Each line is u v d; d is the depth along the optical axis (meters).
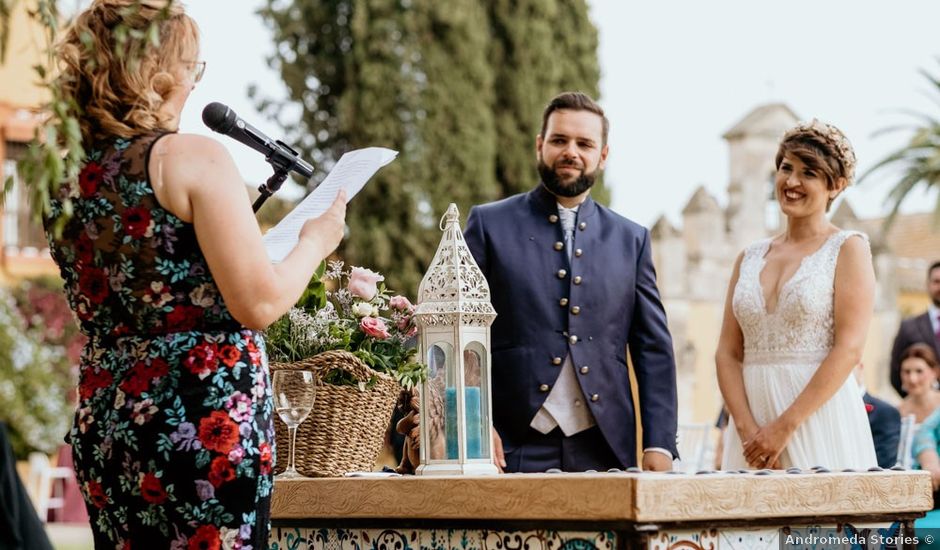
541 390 4.01
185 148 2.57
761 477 2.79
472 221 4.25
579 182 4.12
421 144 21.61
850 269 4.26
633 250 4.21
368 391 3.38
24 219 17.33
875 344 24.94
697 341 22.75
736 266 4.57
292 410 3.20
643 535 2.57
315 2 22.05
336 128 21.89
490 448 3.20
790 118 23.86
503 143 22.53
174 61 2.62
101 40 2.57
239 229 2.56
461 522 2.85
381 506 2.97
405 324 3.55
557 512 2.66
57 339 16.94
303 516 3.11
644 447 4.09
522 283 4.09
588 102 4.17
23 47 2.31
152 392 2.56
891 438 6.05
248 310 2.57
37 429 15.82
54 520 14.41
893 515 3.12
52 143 2.25
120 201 2.58
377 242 21.17
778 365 4.30
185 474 2.54
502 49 22.61
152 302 2.58
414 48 21.75
